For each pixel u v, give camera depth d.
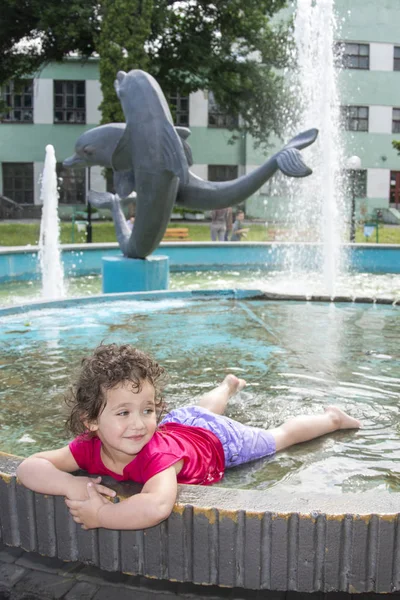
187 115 30.06
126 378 1.98
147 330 4.84
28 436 2.74
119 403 1.98
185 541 1.96
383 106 30.67
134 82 7.01
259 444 2.55
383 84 30.50
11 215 28.42
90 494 2.00
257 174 7.38
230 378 3.22
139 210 7.38
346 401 3.24
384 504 1.94
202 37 22.91
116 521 1.92
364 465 2.49
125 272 7.79
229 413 3.04
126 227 8.30
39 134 29.41
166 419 2.53
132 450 1.98
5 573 2.12
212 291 6.40
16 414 2.99
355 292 9.07
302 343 4.48
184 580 1.99
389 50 30.30
